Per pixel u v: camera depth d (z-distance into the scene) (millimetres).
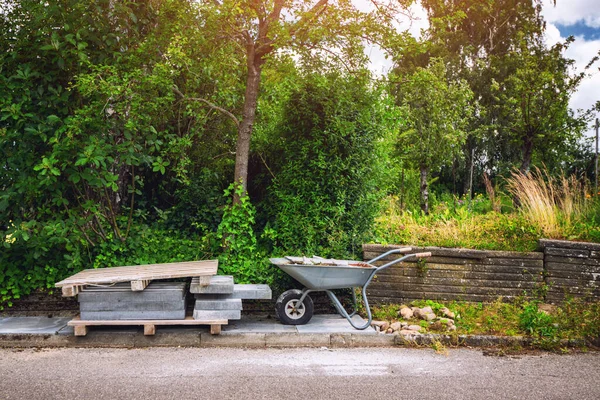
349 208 8070
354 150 8016
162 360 5555
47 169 6934
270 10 7602
